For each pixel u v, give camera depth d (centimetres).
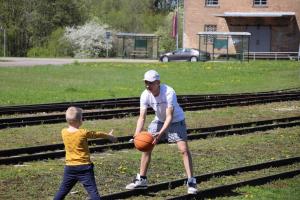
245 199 1049
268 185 1166
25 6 7806
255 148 1582
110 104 2455
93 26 7250
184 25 6825
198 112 2378
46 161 1346
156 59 6538
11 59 6241
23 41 7681
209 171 1276
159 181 1167
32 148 1452
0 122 1886
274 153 1518
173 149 1515
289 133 1872
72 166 895
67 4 7962
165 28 8412
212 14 6744
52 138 1664
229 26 6700
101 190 1084
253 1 6650
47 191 1066
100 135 905
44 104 2356
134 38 6862
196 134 1730
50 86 3272
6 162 1305
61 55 7244
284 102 2828
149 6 9931
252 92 3195
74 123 902
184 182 1133
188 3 6800
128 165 1304
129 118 2144
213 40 6284
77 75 4056
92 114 2150
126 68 4734
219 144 1628
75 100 2645
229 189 1109
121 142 1605
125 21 9219
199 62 5528
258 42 6631
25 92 2927
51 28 7844
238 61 5762
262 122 2100
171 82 3681
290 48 6569
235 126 1994
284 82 3856
